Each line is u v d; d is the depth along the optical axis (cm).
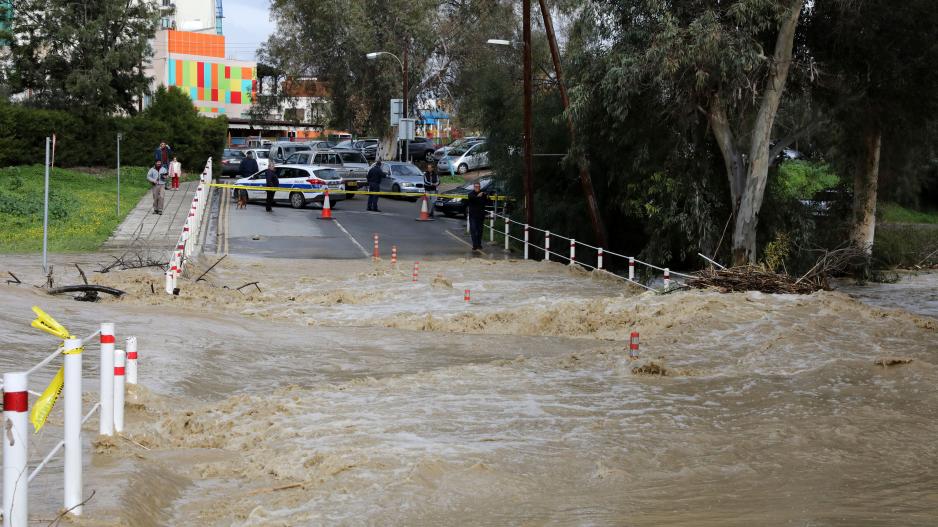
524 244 4047
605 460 1073
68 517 760
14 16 6119
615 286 3070
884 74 3378
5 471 646
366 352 1869
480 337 2075
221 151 6950
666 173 3491
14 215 4175
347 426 1232
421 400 1406
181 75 12194
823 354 1766
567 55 3916
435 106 8606
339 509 893
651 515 868
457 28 7831
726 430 1232
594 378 1580
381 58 7669
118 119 6250
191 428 1206
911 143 3925
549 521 854
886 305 3117
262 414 1301
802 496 935
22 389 649
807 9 3347
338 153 6025
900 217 6259
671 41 3067
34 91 6278
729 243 3584
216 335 1908
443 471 1009
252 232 4256
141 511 830
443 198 5131
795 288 2664
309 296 2672
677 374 1598
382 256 3828
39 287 2320
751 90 3244
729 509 888
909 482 989
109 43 6206
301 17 7981
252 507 895
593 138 3712
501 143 4603
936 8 3180
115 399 1068
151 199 5159
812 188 4766
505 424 1252
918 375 1519
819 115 3581
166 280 2464
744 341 1903
